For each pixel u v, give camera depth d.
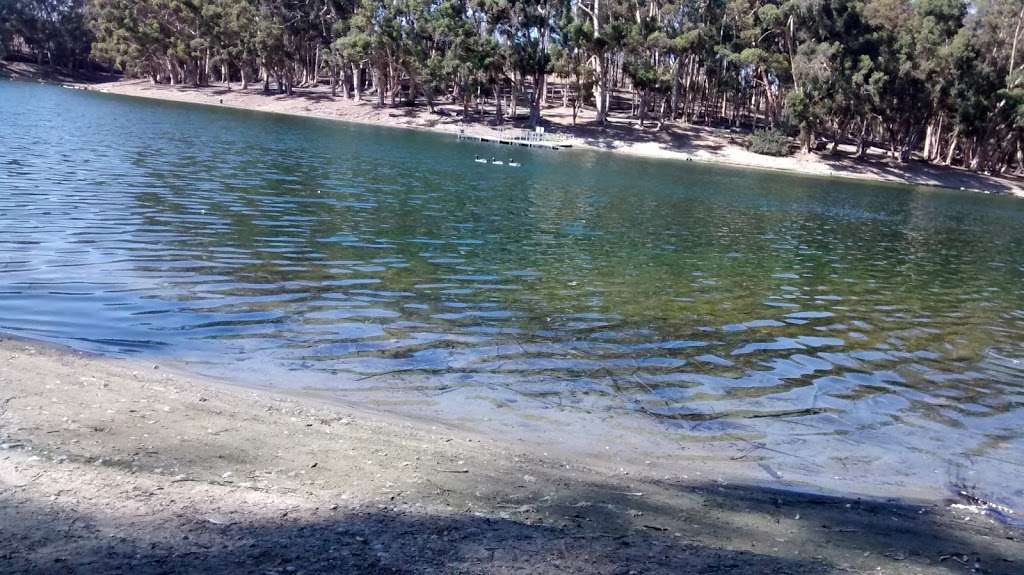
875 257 25.22
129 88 110.75
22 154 27.47
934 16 78.25
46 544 4.84
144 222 18.14
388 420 8.48
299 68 118.69
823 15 73.75
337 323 12.08
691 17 83.50
